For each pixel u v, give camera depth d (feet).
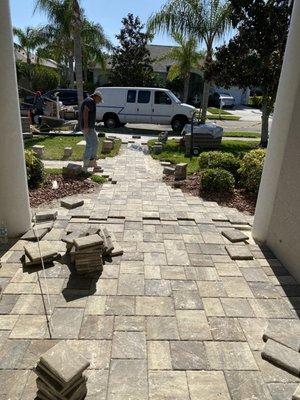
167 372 7.78
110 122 52.54
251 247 13.96
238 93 115.85
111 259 12.44
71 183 21.67
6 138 12.61
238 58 35.40
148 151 34.63
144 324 9.25
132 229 15.11
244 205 18.98
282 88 12.50
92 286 10.79
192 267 12.20
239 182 22.30
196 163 28.78
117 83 91.56
